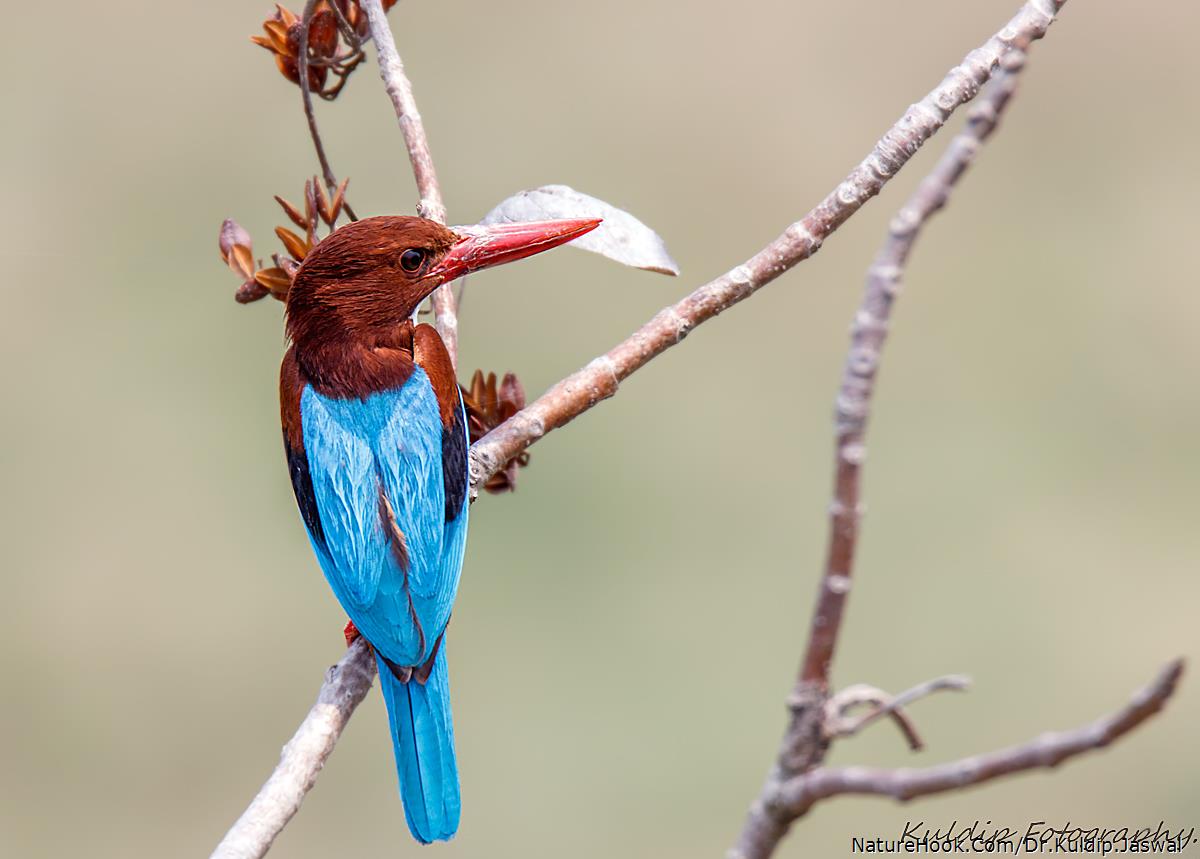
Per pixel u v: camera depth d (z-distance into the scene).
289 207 7.47
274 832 7.32
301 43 7.47
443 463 7.43
